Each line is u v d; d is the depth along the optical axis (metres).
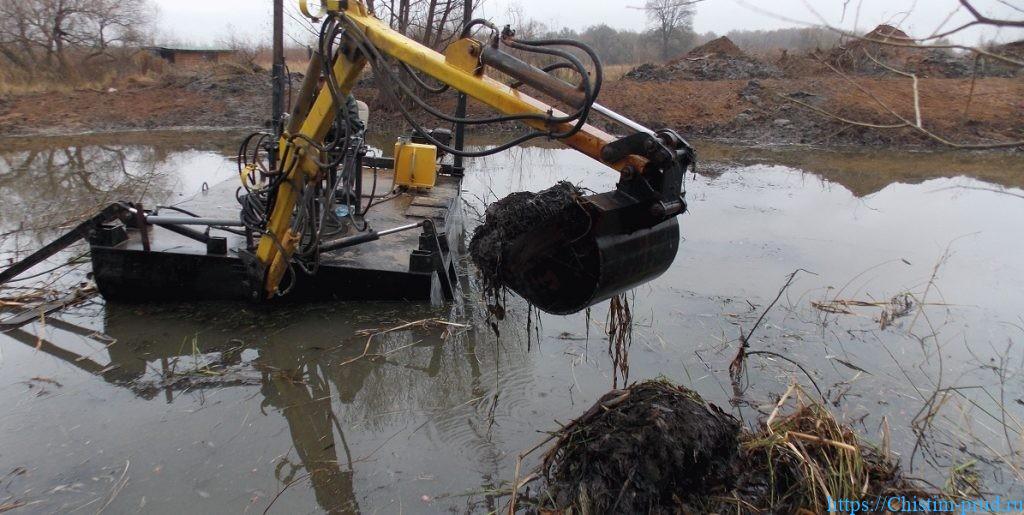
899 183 11.09
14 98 17.20
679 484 3.00
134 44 23.91
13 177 10.20
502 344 4.75
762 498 3.13
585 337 4.91
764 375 4.43
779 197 9.74
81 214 7.89
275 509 3.10
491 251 3.12
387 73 3.57
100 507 3.06
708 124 17.23
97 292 5.39
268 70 20.86
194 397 4.02
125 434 3.62
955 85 17.12
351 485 3.28
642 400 3.19
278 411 3.92
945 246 7.42
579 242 2.84
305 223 4.57
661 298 5.71
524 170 12.16
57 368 4.29
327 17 3.80
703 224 8.11
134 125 16.36
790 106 17.19
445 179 7.98
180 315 5.03
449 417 3.90
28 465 3.32
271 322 4.94
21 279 5.43
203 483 3.26
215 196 6.91
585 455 3.04
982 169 12.56
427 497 3.21
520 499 3.18
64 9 21.39
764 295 5.85
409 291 5.17
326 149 4.24
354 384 4.23
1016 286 6.18
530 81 3.14
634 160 2.87
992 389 4.33
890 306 5.64
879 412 4.03
